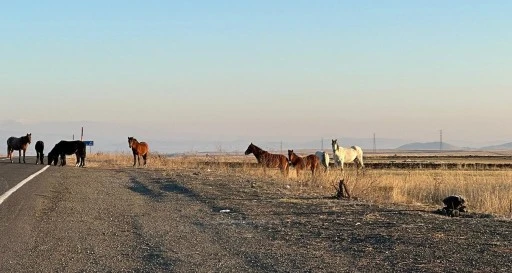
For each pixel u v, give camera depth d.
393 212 15.92
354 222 13.91
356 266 9.34
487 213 16.45
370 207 17.05
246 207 17.25
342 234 12.30
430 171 45.72
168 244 11.46
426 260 9.60
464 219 14.53
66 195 20.56
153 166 42.84
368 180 24.72
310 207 17.03
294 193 21.36
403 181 27.97
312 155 33.91
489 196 19.67
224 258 10.12
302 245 11.23
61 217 15.15
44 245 11.36
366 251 10.49
